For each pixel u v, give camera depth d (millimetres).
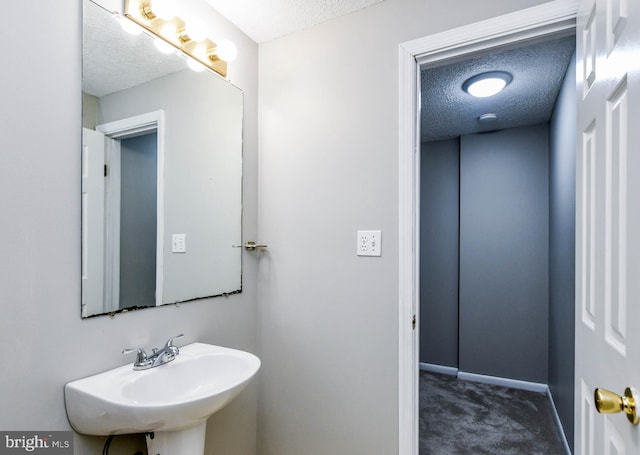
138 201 1244
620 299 714
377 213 1498
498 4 1289
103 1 1141
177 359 1238
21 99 923
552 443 2143
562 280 2201
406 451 1425
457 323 3301
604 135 817
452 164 3359
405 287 1432
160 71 1327
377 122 1506
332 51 1619
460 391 2914
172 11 1315
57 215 1001
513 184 3045
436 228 3408
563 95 2109
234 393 1061
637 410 613
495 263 3100
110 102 1155
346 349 1565
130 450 1178
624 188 697
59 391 994
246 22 1645
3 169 887
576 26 1129
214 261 1563
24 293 924
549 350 2807
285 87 1744
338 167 1593
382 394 1481
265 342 1783
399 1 1469
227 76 1640
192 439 1112
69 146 1034
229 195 1651
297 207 1699
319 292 1635
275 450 1741
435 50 1395
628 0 674
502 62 1904
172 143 1376
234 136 1679
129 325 1201
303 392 1670
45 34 979
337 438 1578
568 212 2016
